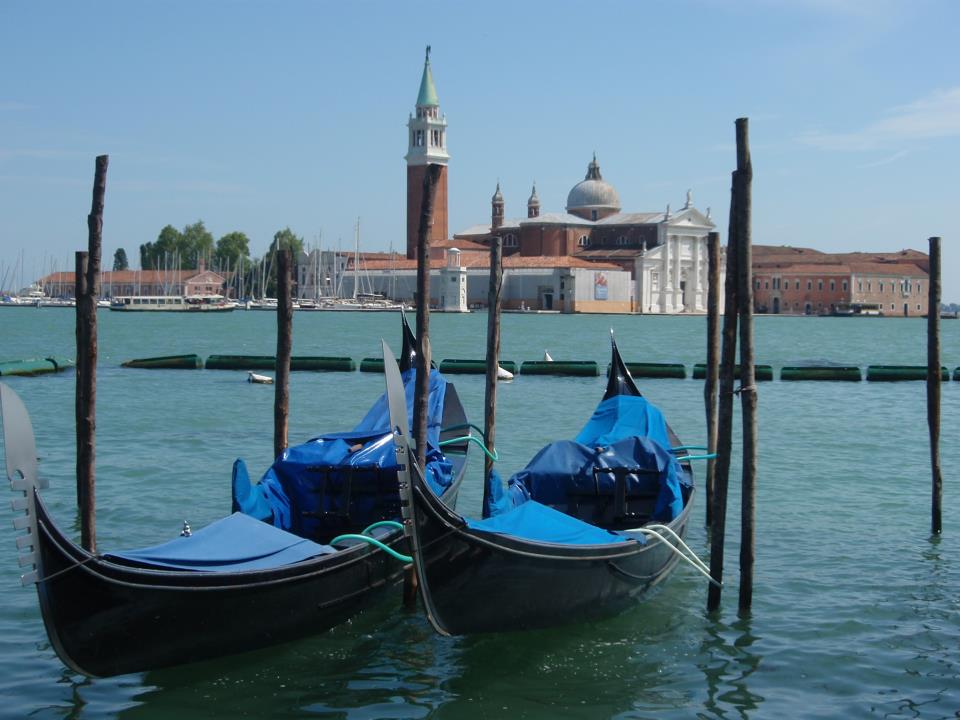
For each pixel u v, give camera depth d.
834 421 34.62
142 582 11.20
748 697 12.10
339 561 13.20
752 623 14.33
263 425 33.22
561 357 73.00
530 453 27.91
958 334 121.19
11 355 68.44
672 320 153.25
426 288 15.80
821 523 19.42
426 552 12.21
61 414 35.09
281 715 11.57
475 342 87.31
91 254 15.59
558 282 169.12
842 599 15.21
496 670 12.77
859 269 190.62
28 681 12.20
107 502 20.84
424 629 13.96
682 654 13.27
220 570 11.85
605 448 17.33
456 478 19.17
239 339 90.94
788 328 137.38
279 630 12.70
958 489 22.73
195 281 197.12
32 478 10.48
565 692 12.22
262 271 193.00
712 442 19.66
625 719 11.57
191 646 11.91
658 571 15.41
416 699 11.99
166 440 29.72
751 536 14.65
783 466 25.62
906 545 17.91
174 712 11.59
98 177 15.90
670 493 16.53
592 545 13.56
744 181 14.34
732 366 14.86
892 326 148.38
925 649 13.41
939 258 18.44
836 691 12.24
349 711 11.70
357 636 13.68
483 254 184.00
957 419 35.34
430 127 186.12
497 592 12.85
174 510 20.25
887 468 25.36
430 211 15.80
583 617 14.02
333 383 47.19
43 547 10.52
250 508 14.61
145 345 81.31
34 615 14.09
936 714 11.66
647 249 181.00
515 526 13.55
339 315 164.62
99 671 11.34
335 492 15.75
